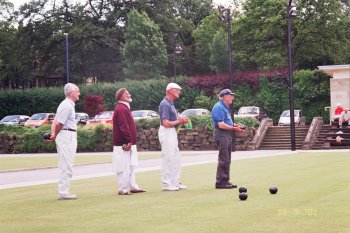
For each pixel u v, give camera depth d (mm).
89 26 80812
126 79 76938
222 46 80562
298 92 61219
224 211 9961
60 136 12867
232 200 11492
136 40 76375
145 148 44344
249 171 18688
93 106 65250
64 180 12758
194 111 53688
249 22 74000
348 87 45250
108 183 16562
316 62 78062
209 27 91375
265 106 62969
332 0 71375
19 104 71938
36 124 56594
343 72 45375
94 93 69500
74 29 79750
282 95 62594
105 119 54531
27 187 16109
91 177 19062
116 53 84500
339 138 39938
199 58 91375
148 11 86062
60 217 9867
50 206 11453
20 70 84875
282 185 13922
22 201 12445
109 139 44469
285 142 43281
